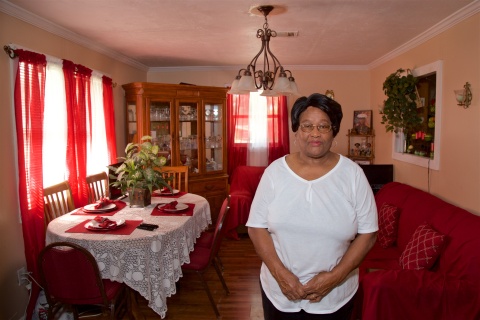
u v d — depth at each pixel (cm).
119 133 450
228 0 245
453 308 191
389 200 362
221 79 538
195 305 295
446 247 241
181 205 300
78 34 336
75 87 327
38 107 269
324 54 439
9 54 250
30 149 263
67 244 203
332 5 256
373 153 508
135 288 230
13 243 264
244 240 455
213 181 505
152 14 275
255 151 541
